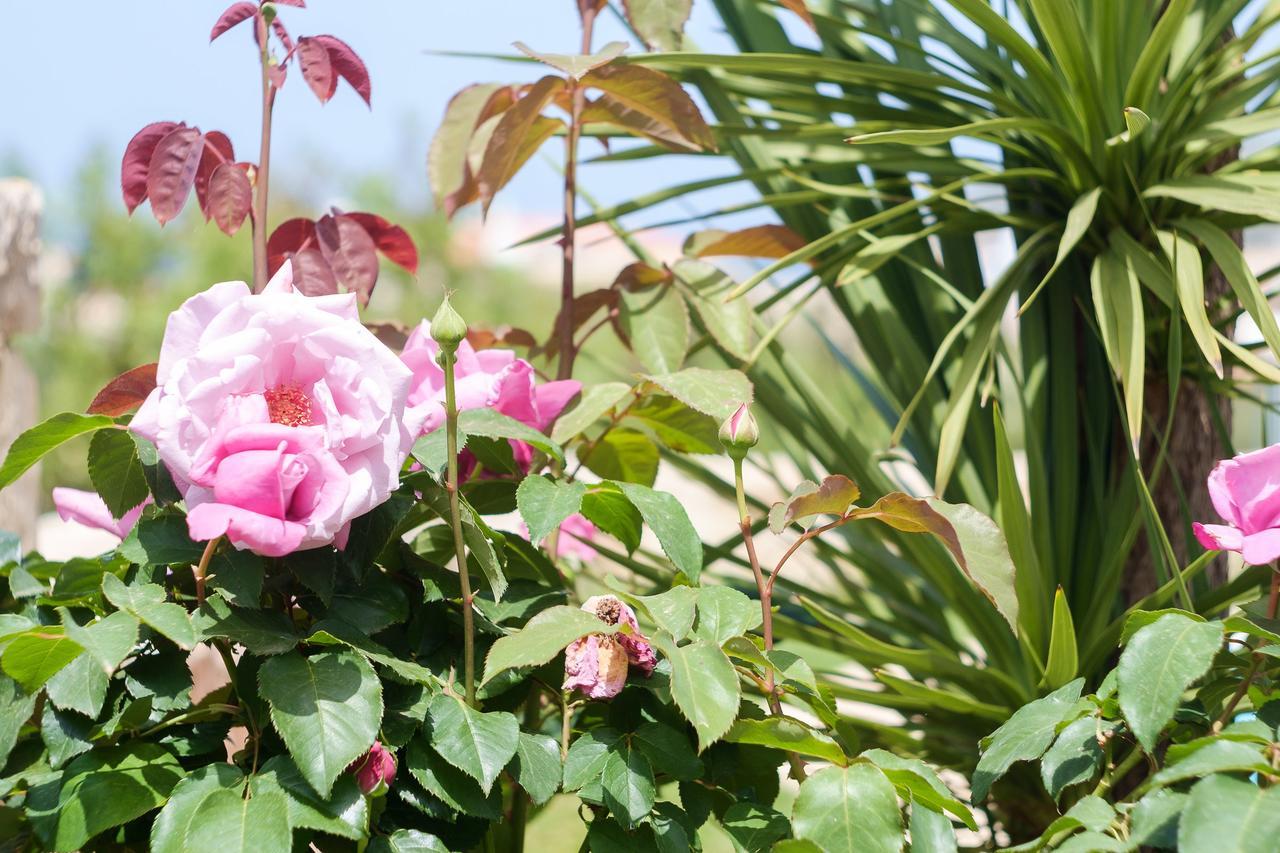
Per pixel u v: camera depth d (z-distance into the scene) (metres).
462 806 1.43
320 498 1.39
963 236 1.85
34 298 2.45
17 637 1.38
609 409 1.60
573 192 1.73
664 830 1.45
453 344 1.42
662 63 1.71
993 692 1.71
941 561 1.73
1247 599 1.64
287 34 1.57
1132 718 1.39
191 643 1.39
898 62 1.91
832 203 1.87
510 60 1.79
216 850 1.37
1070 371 1.77
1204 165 1.75
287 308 1.41
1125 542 1.66
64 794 1.41
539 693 1.57
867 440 1.87
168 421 1.38
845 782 1.41
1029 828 1.74
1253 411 2.61
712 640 1.44
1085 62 1.67
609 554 1.76
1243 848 1.33
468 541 1.46
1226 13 1.70
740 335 1.70
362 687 1.41
